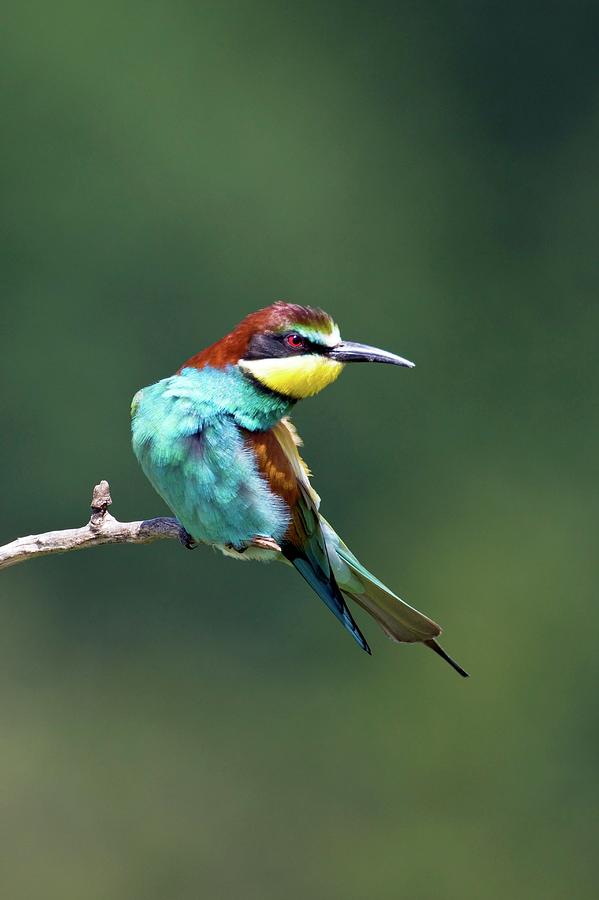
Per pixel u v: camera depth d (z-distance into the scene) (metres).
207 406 6.27
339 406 16.98
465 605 16.11
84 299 16.70
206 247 17.30
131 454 15.82
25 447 15.66
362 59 19.03
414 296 18.36
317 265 18.00
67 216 16.88
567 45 19.48
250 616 14.38
